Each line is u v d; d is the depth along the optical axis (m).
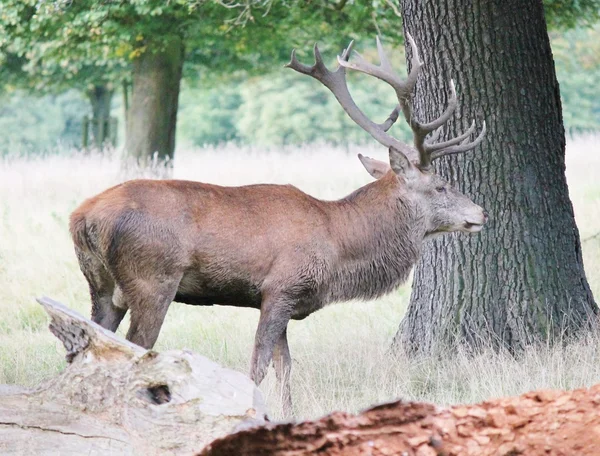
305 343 13.07
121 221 10.16
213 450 6.70
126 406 7.30
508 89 12.27
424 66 12.45
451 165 12.42
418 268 12.84
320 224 10.98
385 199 11.45
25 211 20.36
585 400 6.85
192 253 10.41
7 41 24.41
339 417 6.75
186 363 7.34
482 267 12.41
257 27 25.00
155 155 25.11
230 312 14.64
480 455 6.64
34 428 7.30
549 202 12.53
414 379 11.57
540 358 11.45
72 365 7.68
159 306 10.30
